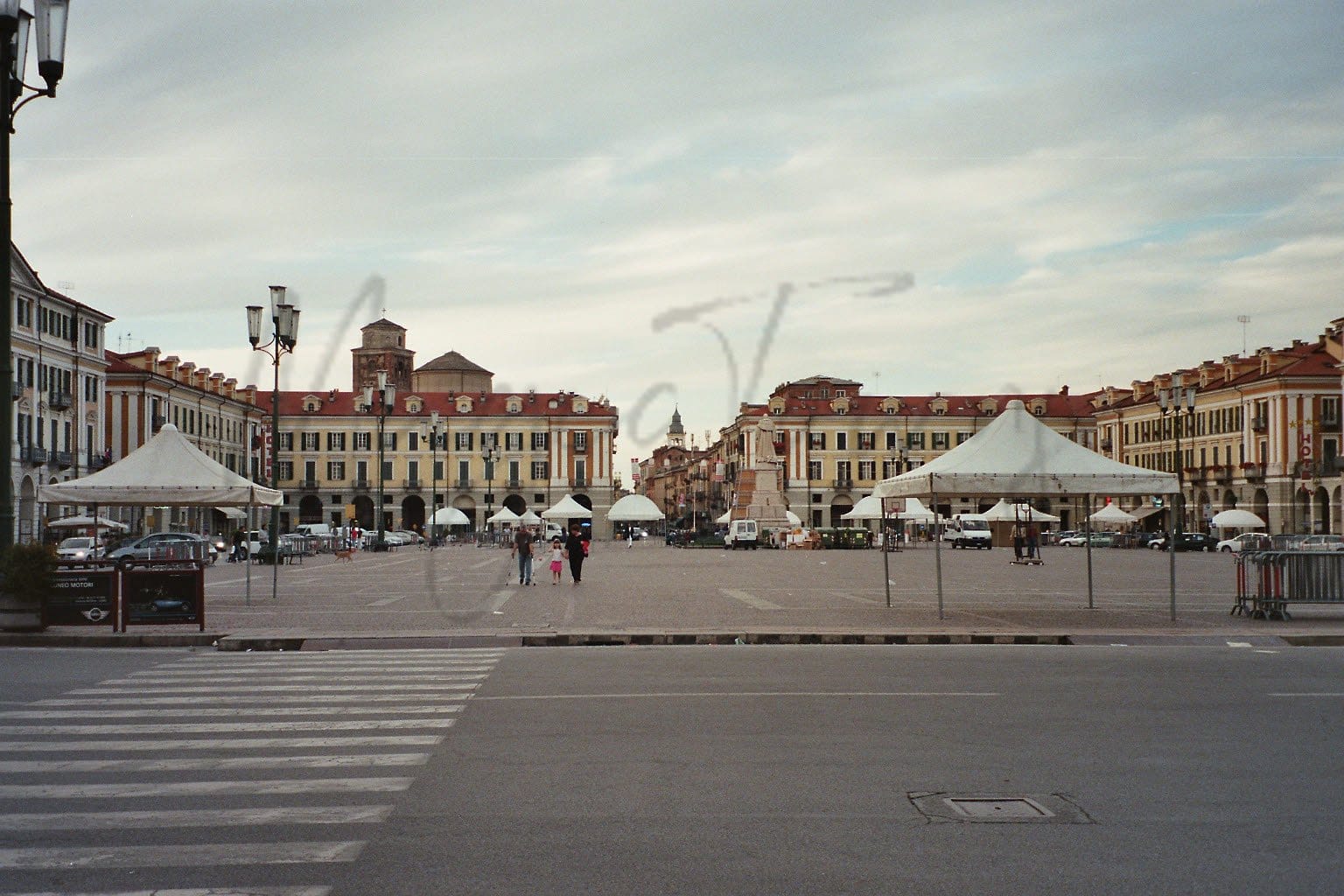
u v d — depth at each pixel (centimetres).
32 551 1959
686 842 717
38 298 7406
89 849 714
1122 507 10538
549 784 865
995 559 5972
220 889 638
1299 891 630
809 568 4778
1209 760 945
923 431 12369
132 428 9012
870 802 809
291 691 1332
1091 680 1402
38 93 1927
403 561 5853
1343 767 919
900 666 1544
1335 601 2183
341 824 762
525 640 1881
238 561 5866
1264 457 9156
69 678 1456
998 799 819
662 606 2567
